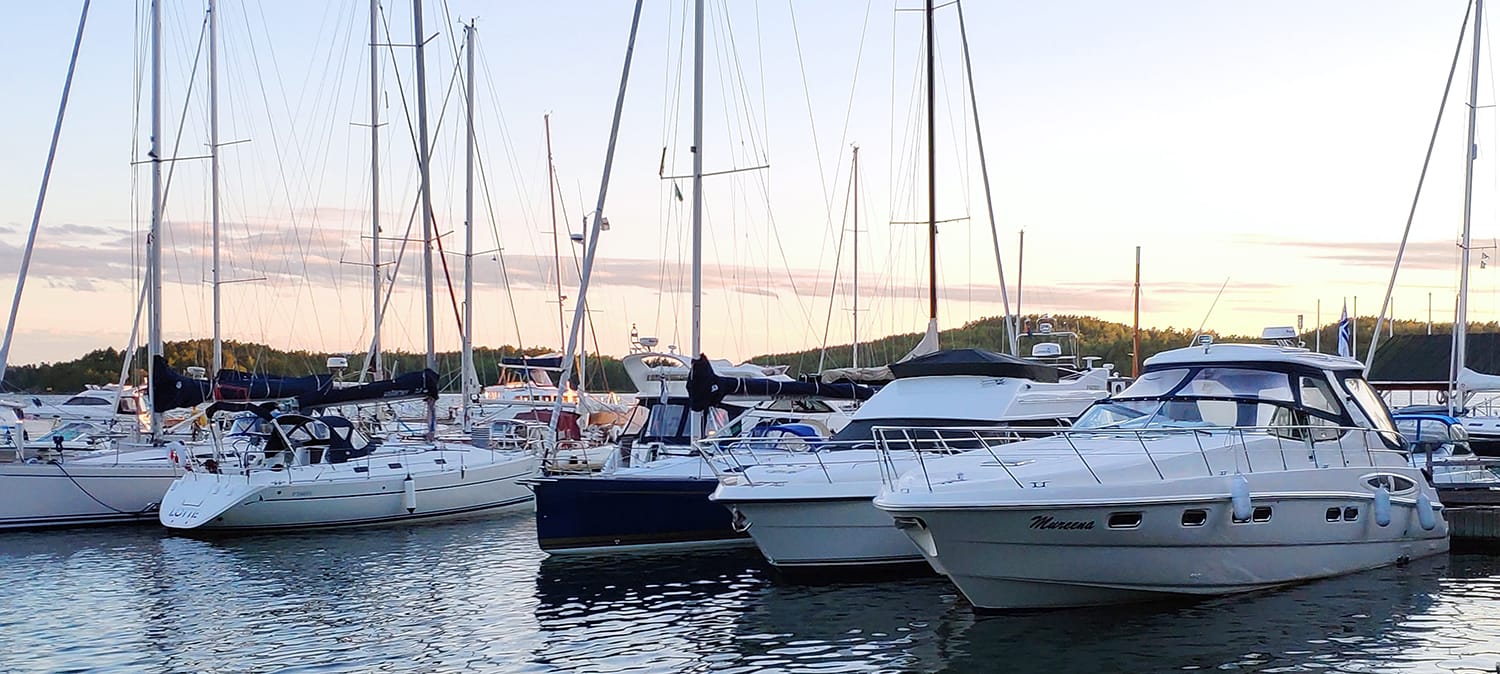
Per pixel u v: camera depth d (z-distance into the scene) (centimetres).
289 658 1251
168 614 1468
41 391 4938
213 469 2184
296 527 2148
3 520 2159
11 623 1424
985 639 1245
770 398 2088
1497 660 1152
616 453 2162
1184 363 1589
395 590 1603
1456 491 1745
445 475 2288
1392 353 3284
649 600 1507
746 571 1686
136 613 1476
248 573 1742
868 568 1611
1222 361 1565
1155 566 1330
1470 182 2875
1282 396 1507
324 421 2291
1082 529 1285
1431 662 1146
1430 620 1291
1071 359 2506
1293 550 1426
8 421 3117
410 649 1284
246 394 2206
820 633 1309
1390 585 1455
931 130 2752
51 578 1712
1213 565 1364
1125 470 1334
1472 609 1338
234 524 2105
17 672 1215
